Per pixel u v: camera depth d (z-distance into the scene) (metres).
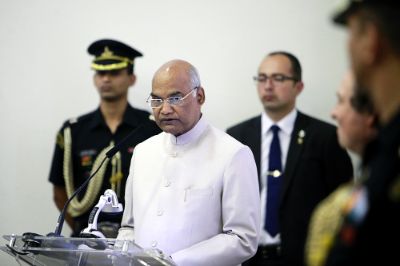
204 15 10.88
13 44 11.11
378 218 3.02
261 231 9.00
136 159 7.39
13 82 11.11
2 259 10.72
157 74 7.04
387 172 3.06
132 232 7.23
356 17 3.26
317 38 10.66
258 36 10.78
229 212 6.81
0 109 11.09
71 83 11.05
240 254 6.65
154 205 6.99
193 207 6.85
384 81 3.22
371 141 3.33
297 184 9.07
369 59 3.22
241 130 9.68
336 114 4.06
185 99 6.95
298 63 9.61
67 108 11.05
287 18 10.74
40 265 6.08
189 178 6.98
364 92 3.38
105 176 9.48
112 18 11.02
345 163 9.15
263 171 9.30
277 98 9.41
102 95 9.74
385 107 3.26
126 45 9.90
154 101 7.02
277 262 8.89
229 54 10.81
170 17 10.93
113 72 9.75
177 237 6.79
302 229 8.91
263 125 9.58
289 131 9.45
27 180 11.02
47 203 10.98
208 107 10.81
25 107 11.07
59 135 9.88
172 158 7.14
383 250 3.00
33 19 11.12
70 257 5.86
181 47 10.89
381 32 3.17
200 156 7.06
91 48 9.94
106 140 9.66
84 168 9.65
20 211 11.00
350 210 3.15
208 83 10.84
